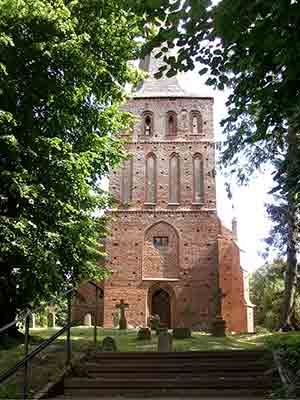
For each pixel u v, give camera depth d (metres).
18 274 15.77
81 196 17.77
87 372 10.98
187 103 40.94
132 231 38.41
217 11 7.66
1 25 14.88
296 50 7.70
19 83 16.25
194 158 39.94
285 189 11.45
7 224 14.93
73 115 17.70
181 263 37.97
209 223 38.66
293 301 26.59
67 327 10.98
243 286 37.75
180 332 22.89
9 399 8.84
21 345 15.98
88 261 18.59
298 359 10.84
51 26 15.85
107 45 17.86
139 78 18.92
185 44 9.10
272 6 7.42
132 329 31.02
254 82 9.47
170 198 39.16
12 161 15.40
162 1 8.48
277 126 10.72
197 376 10.59
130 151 39.81
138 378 10.55
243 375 10.55
